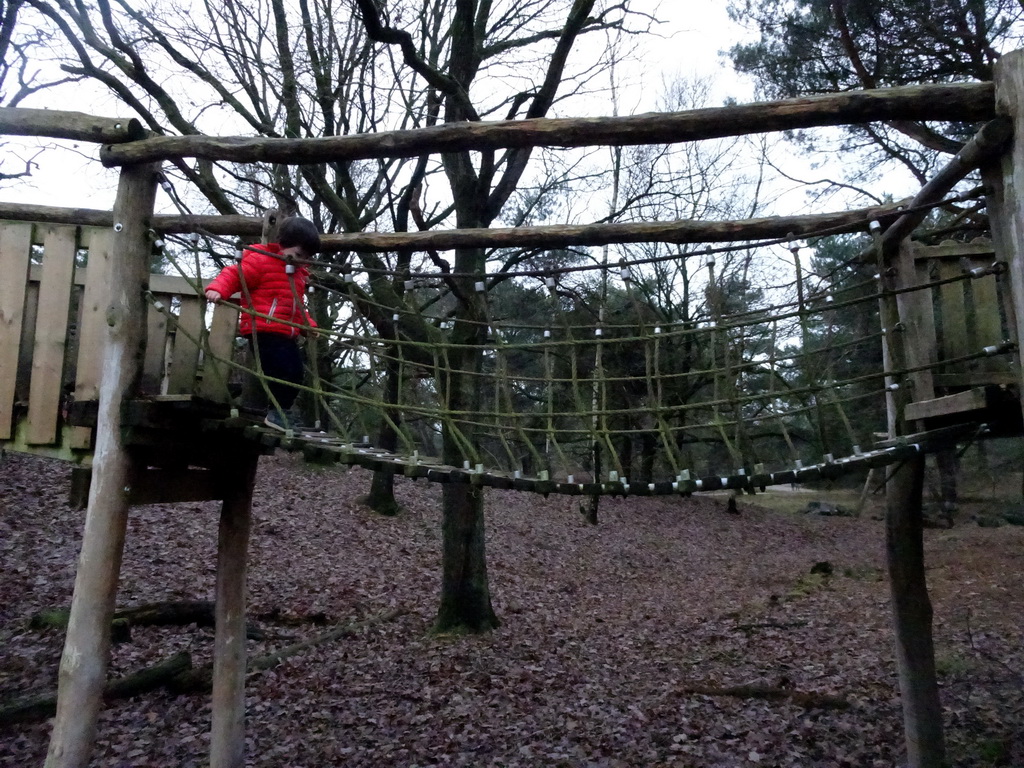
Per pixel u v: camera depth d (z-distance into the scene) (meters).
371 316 8.34
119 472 3.88
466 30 9.65
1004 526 17.36
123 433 3.86
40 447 4.24
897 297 4.57
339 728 5.92
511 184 9.79
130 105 9.05
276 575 10.34
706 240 5.07
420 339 8.48
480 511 9.38
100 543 3.81
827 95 3.38
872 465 3.55
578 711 6.56
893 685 7.06
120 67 8.95
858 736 5.82
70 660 3.69
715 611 11.33
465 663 7.86
